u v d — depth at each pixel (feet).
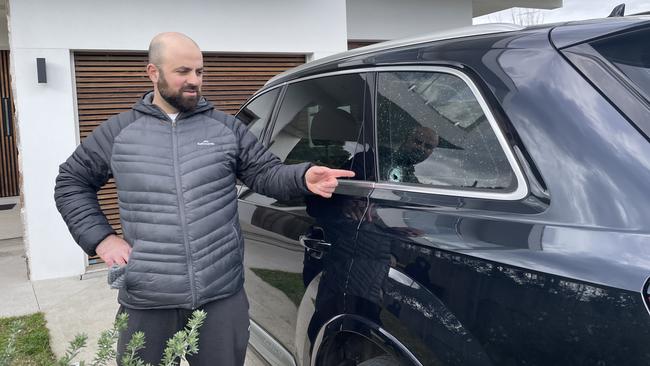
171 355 5.18
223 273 7.13
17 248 22.18
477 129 5.86
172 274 6.78
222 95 21.24
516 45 5.86
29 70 17.39
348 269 6.79
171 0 19.36
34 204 17.76
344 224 7.06
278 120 10.23
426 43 7.01
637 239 4.34
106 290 17.10
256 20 21.03
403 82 7.02
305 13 22.00
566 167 4.97
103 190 19.33
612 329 4.20
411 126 6.77
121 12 18.57
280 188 7.43
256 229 9.52
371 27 28.35
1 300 16.26
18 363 12.19
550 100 5.25
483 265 5.15
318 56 22.52
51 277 18.20
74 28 17.90
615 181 4.66
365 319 6.39
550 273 4.62
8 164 32.78
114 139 6.98
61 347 13.08
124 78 19.27
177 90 6.79
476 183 5.81
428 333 5.55
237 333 7.41
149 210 6.79
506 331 4.89
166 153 6.89
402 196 6.55
